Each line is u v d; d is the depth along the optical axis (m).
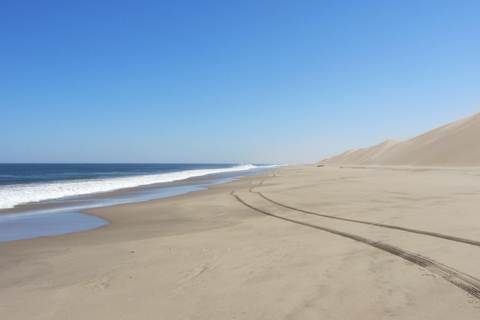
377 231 7.16
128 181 33.47
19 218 12.45
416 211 9.02
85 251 7.27
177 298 4.28
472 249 5.31
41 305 4.36
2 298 4.66
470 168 38.50
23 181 38.19
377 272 4.62
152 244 7.62
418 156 63.12
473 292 3.78
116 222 11.31
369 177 25.48
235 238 7.71
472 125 60.69
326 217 9.49
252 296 4.14
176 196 19.39
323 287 4.24
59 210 14.48
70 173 71.50
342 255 5.59
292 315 3.55
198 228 9.43
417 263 4.88
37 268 6.09
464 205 9.39
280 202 13.43
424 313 3.39
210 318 3.64
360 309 3.57
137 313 3.93
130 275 5.41
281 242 6.93
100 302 4.34
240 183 28.28
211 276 5.04
